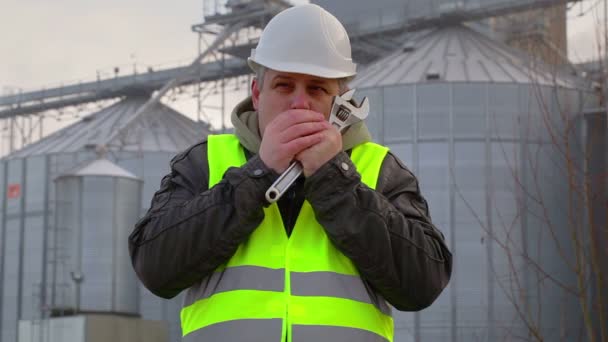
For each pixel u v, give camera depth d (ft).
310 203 11.78
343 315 11.98
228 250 11.82
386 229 11.70
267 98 12.34
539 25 115.34
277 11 169.17
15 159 175.94
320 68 12.16
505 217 117.60
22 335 127.34
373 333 12.15
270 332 11.80
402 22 156.66
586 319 30.14
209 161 12.86
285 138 11.68
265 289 12.01
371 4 161.68
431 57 137.28
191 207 11.85
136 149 177.47
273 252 12.21
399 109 124.26
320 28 12.35
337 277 12.16
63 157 171.42
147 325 126.41
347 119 12.35
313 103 12.26
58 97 204.85
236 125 12.84
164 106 192.03
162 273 11.93
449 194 120.47
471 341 114.52
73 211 143.54
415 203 12.89
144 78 195.72
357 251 11.69
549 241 114.73
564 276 114.52
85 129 184.65
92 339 120.98
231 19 172.45
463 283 116.78
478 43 141.28
